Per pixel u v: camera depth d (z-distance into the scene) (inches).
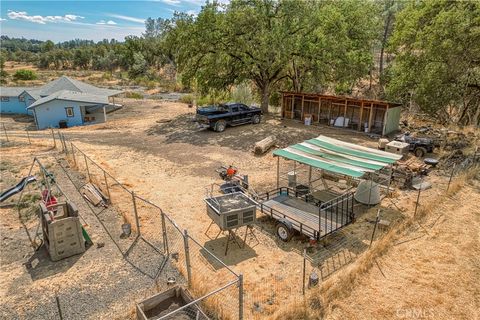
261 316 321.4
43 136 1015.0
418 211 516.1
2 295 339.3
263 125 1106.7
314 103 1124.5
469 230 469.7
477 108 1176.2
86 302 330.6
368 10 1285.7
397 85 1085.1
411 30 991.6
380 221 482.6
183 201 573.9
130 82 2864.2
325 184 650.8
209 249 435.5
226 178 673.0
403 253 422.0
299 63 1238.3
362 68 1205.7
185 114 1334.9
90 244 429.7
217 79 1241.4
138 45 3966.5
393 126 985.5
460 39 839.1
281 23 1133.1
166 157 810.2
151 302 293.1
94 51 4677.7
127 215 510.3
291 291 359.6
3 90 1567.4
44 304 328.2
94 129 1119.6
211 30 1104.8
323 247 440.5
